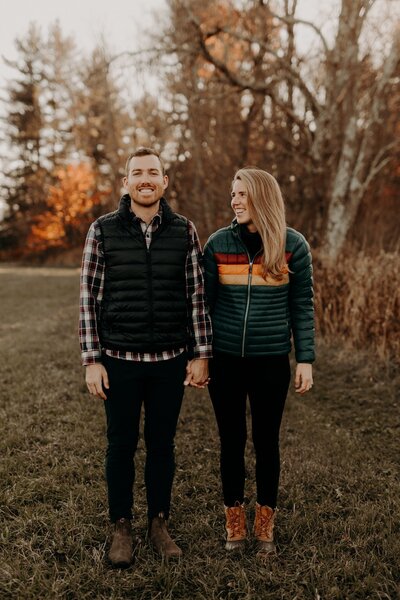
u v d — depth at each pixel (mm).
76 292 16172
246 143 15250
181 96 16109
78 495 3100
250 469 3553
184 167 17547
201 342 2541
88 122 33844
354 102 11398
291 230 2504
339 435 4211
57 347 7473
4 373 6070
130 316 2475
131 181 2439
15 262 38625
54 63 38625
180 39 11867
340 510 3023
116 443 2564
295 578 2402
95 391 2496
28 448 3859
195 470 3504
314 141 11961
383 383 5523
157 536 2590
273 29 12445
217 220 14844
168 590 2324
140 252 2469
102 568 2453
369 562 2484
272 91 11992
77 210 35312
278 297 2475
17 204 41688
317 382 5699
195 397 5109
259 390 2508
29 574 2414
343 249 8844
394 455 3836
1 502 3043
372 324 6430
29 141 40844
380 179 13516
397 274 6266
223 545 2672
